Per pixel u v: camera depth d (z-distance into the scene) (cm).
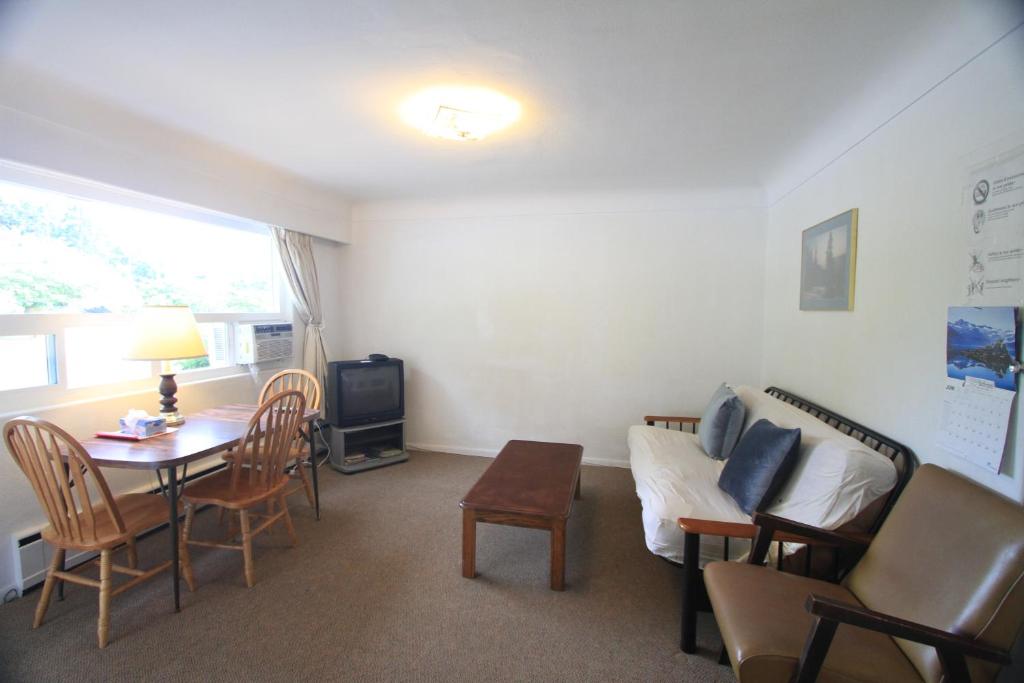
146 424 207
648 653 166
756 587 144
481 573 217
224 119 219
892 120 179
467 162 282
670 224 345
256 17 141
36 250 208
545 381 379
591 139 243
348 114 213
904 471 163
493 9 137
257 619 183
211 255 300
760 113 209
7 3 133
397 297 402
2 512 192
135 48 159
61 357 214
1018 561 105
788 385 286
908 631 105
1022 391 122
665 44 156
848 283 209
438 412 403
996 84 130
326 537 250
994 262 130
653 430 311
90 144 204
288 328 344
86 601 192
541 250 370
